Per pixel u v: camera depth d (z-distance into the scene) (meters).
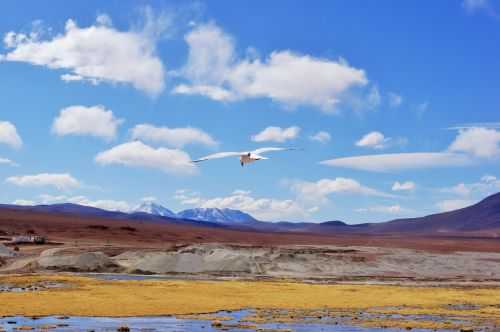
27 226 191.62
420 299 55.03
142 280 69.88
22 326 36.78
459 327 38.84
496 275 96.88
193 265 87.06
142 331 35.84
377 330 37.56
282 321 40.59
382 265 99.69
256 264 90.94
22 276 73.81
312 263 95.25
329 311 46.16
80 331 35.28
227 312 44.91
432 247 185.75
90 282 64.69
